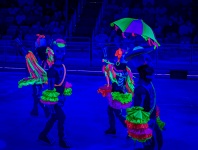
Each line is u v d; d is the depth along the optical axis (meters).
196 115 9.18
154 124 4.99
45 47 8.21
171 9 27.70
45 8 28.48
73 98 11.23
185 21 27.28
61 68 6.25
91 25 26.14
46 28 26.09
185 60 19.56
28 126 7.87
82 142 6.77
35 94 8.66
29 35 25.16
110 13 26.69
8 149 6.28
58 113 6.32
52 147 6.45
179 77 16.12
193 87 13.92
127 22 5.82
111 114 7.18
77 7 28.06
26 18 27.53
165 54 19.62
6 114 8.98
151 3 27.64
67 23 25.70
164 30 26.17
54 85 6.26
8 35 25.72
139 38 21.95
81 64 18.56
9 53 21.59
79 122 8.25
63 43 6.20
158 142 5.35
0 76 16.19
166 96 11.92
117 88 6.88
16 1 29.25
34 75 8.12
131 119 4.59
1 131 7.43
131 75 7.02
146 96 4.72
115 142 6.81
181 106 10.30
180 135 7.33
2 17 27.66
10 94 11.80
